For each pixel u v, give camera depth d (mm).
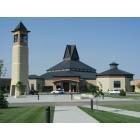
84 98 63281
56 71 129875
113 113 28016
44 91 121625
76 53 147250
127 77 116562
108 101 50656
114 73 115625
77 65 133375
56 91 99812
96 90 42781
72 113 27875
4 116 25531
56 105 40344
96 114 26953
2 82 106875
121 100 54406
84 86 119812
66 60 142750
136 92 114250
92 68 137125
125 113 28094
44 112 29078
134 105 39469
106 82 115312
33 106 38688
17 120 22719
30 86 120062
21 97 73188
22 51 91500
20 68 91000
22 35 91625
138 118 23641
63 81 116500
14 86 91125
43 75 127812
